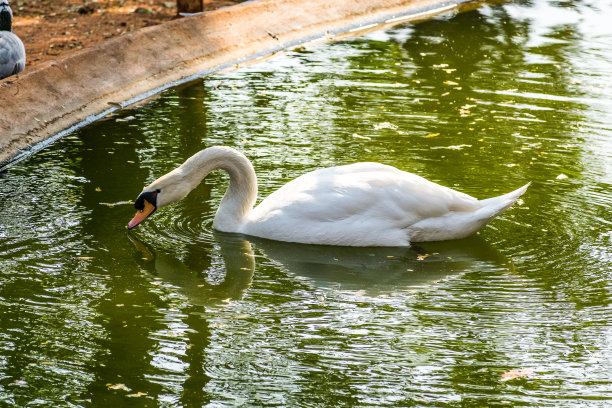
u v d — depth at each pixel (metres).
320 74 14.71
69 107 12.59
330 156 10.96
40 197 9.89
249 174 9.17
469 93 13.55
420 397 6.41
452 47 16.36
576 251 8.67
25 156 11.21
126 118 12.66
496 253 8.70
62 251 8.66
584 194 9.95
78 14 17.53
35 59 14.24
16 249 8.65
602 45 16.47
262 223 9.02
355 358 6.91
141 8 18.12
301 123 12.23
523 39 16.89
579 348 7.03
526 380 6.62
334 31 17.73
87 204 9.73
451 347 7.05
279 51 16.39
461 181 10.21
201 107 13.07
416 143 11.45
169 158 11.01
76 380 6.58
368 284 8.16
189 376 6.65
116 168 10.74
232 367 6.79
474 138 11.64
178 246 8.89
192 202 9.99
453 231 8.89
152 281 8.17
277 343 7.13
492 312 7.60
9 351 6.94
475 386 6.54
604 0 20.75
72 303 7.72
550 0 20.70
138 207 9.05
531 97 13.34
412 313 7.61
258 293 7.98
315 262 8.58
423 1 19.80
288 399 6.38
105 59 13.88
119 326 7.37
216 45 15.71
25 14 17.45
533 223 9.29
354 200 8.78
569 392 6.46
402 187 8.86
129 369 6.74
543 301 7.77
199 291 8.02
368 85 13.99
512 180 10.30
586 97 13.35
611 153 11.13
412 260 8.59
